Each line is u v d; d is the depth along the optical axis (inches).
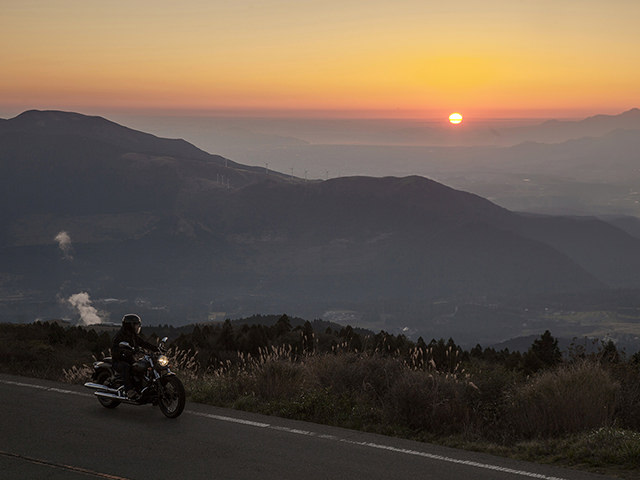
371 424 357.1
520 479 258.2
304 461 283.3
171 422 356.2
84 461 285.4
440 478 259.4
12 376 501.0
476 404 379.9
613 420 347.9
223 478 260.8
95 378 404.5
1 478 264.1
